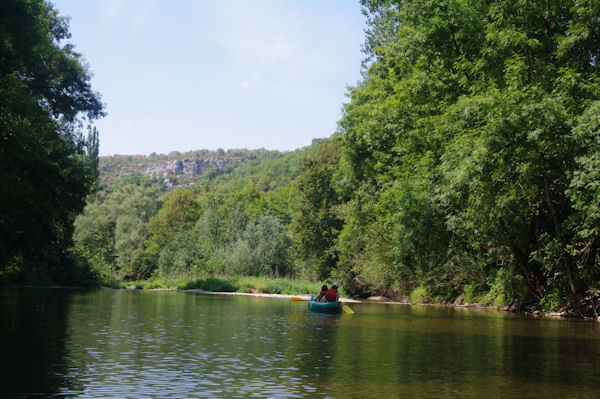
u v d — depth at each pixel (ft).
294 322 59.67
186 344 39.01
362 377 27.12
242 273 174.40
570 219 61.67
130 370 28.25
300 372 28.35
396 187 82.74
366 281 142.92
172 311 71.61
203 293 141.28
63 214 119.03
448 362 32.27
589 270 67.46
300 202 200.75
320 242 192.54
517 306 81.66
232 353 34.96
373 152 99.04
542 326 57.41
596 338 46.16
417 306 101.40
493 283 88.53
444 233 87.66
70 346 36.65
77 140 121.49
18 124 83.92
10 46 79.71
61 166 113.91
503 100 57.31
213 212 233.76
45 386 23.98
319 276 186.50
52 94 110.22
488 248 85.40
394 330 52.29
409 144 81.92
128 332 45.75
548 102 54.49
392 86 95.50
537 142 56.24
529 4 64.03
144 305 83.92
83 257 191.72
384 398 22.41
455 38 75.00
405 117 86.53
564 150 56.59
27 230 100.32
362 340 43.57
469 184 61.11
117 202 379.14
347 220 143.02
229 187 654.12
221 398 22.17
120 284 204.64
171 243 203.51
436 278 102.73
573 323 61.72
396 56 85.61
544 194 68.03
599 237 64.95
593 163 53.47
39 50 97.04
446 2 72.28
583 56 64.13
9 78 83.35
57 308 73.92
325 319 65.05
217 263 176.86
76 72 111.34
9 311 66.85
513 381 26.43
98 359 31.55
